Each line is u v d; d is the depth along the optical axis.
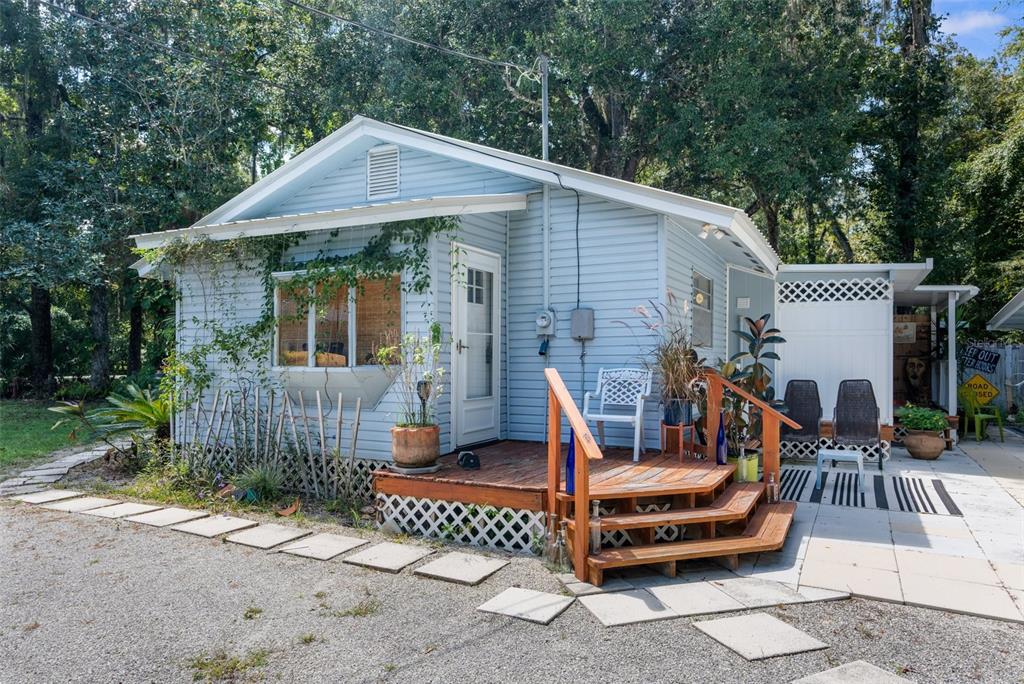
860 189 18.02
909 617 3.74
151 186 15.10
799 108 14.89
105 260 15.32
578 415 4.29
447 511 5.32
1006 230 16.11
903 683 2.99
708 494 5.09
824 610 3.83
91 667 3.20
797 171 14.18
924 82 15.92
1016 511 6.21
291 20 16.08
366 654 3.31
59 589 4.23
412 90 14.81
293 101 16.88
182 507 6.43
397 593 4.13
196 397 7.89
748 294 10.08
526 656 3.27
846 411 8.09
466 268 7.02
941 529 5.55
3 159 14.53
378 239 6.84
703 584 4.24
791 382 8.55
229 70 15.41
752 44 13.54
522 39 15.12
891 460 9.31
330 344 7.09
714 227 6.49
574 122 16.61
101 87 14.68
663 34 14.41
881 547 5.03
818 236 22.44
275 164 20.86
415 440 5.71
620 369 6.77
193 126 15.33
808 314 9.90
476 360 7.23
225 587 4.25
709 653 3.29
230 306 7.98
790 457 9.51
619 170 16.92
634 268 6.90
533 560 4.73
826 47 14.59
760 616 3.72
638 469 5.71
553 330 7.29
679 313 7.19
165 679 3.08
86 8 14.66
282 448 7.29
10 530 5.62
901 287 10.60
